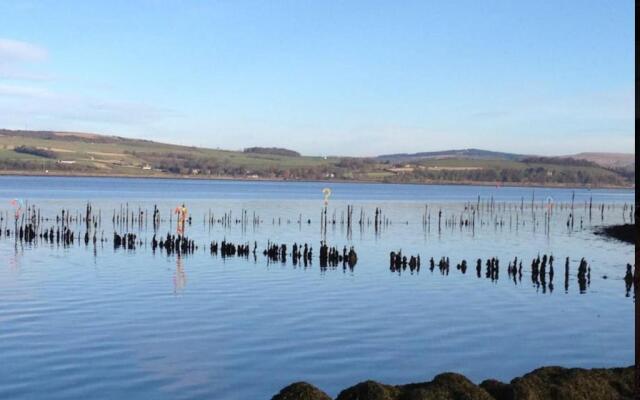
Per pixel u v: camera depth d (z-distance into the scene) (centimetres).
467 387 2161
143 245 9638
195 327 4697
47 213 15288
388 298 5916
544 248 10388
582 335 4725
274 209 18512
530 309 5588
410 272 7525
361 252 9462
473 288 6556
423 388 2139
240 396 3394
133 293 5912
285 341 4362
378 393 2092
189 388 3481
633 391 2244
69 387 3469
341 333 4597
